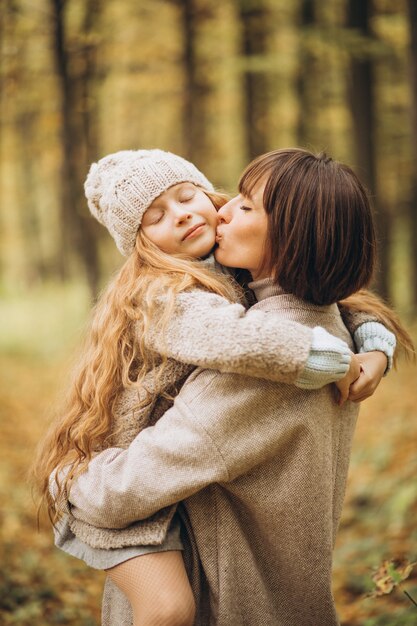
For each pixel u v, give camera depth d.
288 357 1.61
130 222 2.01
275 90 13.51
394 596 3.44
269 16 11.87
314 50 9.99
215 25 12.64
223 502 1.83
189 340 1.70
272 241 1.80
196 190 2.06
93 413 1.85
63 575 4.32
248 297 2.02
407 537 4.07
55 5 10.98
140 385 1.83
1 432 7.71
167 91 13.80
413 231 12.48
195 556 1.84
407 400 6.75
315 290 1.81
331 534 1.87
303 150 1.87
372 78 10.84
